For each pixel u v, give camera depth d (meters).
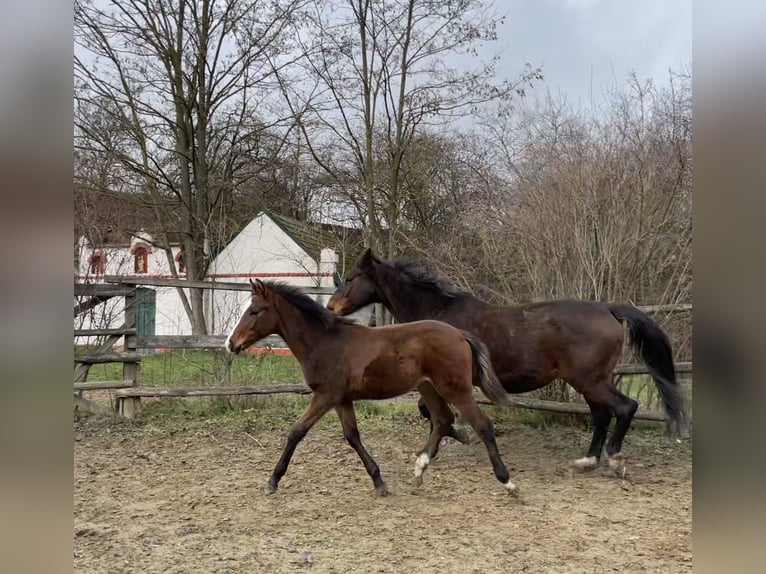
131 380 6.95
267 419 6.88
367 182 14.70
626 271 6.55
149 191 15.81
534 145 8.30
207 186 16.45
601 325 4.89
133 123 14.95
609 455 4.98
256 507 4.29
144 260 19.75
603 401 4.92
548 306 5.15
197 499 4.45
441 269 8.27
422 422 6.97
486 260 7.57
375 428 6.70
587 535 3.73
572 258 6.69
